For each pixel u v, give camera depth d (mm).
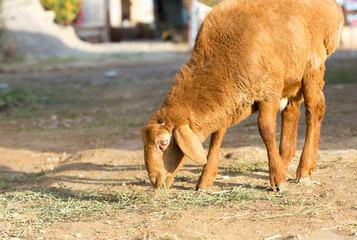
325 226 3855
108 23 36219
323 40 5238
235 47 4570
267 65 4609
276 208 4375
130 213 4543
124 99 13016
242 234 3805
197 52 4699
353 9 29500
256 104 4844
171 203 4730
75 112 11500
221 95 4500
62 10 31234
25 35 26781
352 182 4984
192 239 3756
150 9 44094
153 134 4273
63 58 25031
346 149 6289
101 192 5297
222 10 4805
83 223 4309
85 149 7707
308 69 5113
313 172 5457
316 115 5230
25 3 26391
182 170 5984
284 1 4891
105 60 23891
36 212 4676
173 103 4457
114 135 8648
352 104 9508
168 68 19500
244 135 7688
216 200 4746
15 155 7547
